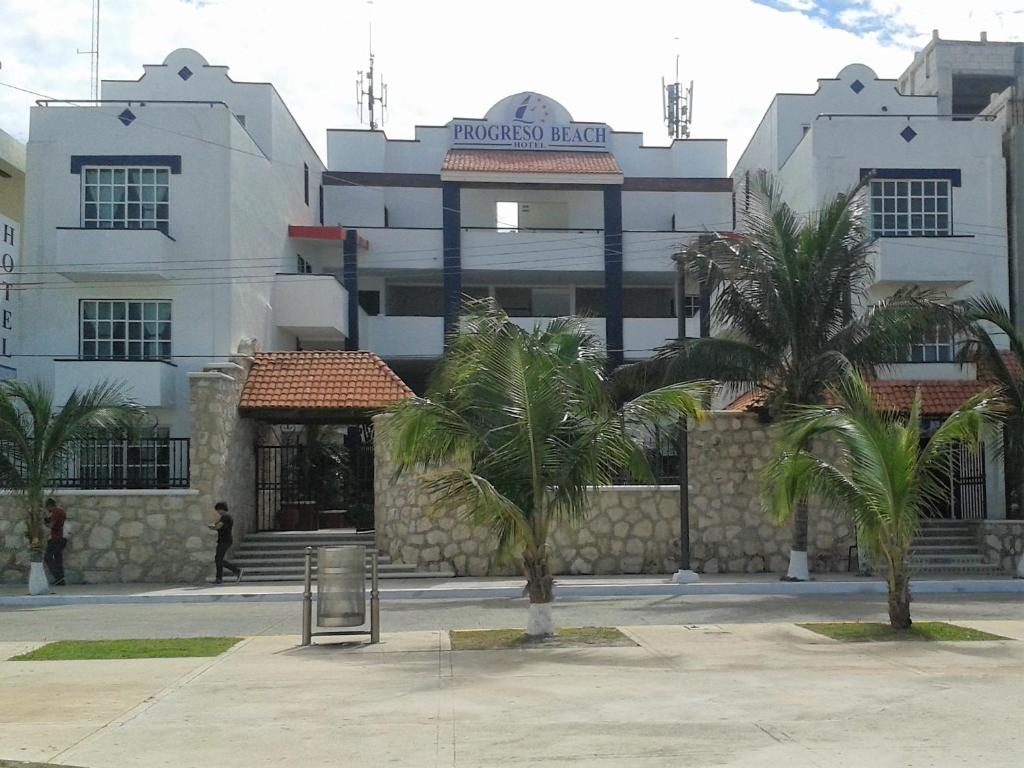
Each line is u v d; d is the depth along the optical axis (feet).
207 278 90.79
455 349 49.39
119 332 90.89
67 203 91.30
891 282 94.43
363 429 95.81
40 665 41.06
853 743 25.84
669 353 70.69
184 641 47.67
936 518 85.35
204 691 34.81
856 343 70.18
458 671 37.91
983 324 93.81
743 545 78.28
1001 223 96.78
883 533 47.73
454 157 123.44
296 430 97.35
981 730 27.27
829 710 29.96
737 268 70.59
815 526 78.33
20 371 90.02
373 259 117.19
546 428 45.93
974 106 145.28
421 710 30.73
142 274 88.74
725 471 78.69
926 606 60.03
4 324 88.84
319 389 83.10
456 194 117.91
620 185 118.93
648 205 129.59
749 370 70.38
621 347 115.44
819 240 70.74
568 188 120.47
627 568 77.97
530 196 127.44
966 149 97.86
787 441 49.42
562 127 129.80
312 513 90.79
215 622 56.59
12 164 102.58
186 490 76.38
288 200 111.65
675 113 160.66
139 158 91.61
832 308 70.85
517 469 46.01
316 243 116.78
